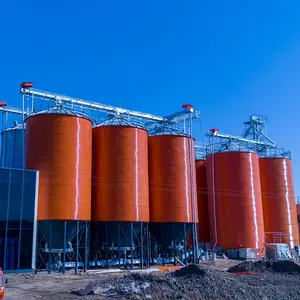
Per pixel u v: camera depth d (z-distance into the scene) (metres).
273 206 70.81
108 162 49.53
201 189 71.62
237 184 64.31
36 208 43.62
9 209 41.91
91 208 49.31
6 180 42.31
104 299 26.45
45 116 45.84
